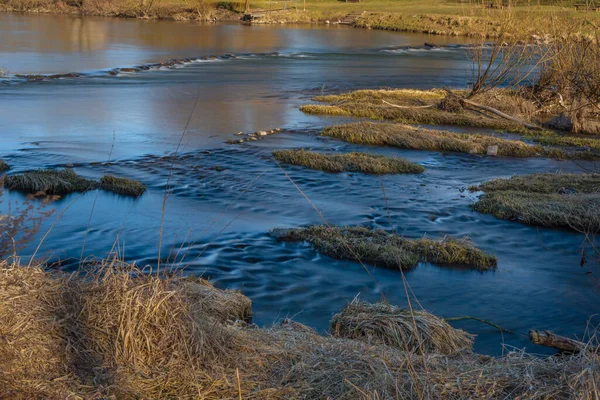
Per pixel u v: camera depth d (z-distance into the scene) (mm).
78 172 15523
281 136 20750
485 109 25953
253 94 29297
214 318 5758
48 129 20469
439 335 6445
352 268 10258
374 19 76125
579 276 10336
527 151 19703
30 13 80250
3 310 4668
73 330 4719
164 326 4879
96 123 21656
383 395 4387
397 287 9625
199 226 11930
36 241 10664
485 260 10703
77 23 67062
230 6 85938
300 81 33875
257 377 4691
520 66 29953
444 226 12609
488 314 8805
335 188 14969
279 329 6070
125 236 11227
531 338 7211
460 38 64250
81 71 34656
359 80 34938
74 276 5355
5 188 13781
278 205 13508
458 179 16453
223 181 15125
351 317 6703
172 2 84188
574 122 24031
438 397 4414
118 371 4516
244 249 10828
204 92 29281
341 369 4770
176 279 6070
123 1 83188
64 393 4137
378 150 19453
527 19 28438
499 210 13297
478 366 5070
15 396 4039
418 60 45250
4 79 30688
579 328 8445
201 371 4641
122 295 5000
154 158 17141
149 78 33062
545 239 12016
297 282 9594
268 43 53719
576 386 4398
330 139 20547
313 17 79312
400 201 14172
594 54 20188
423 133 20969
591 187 15359
